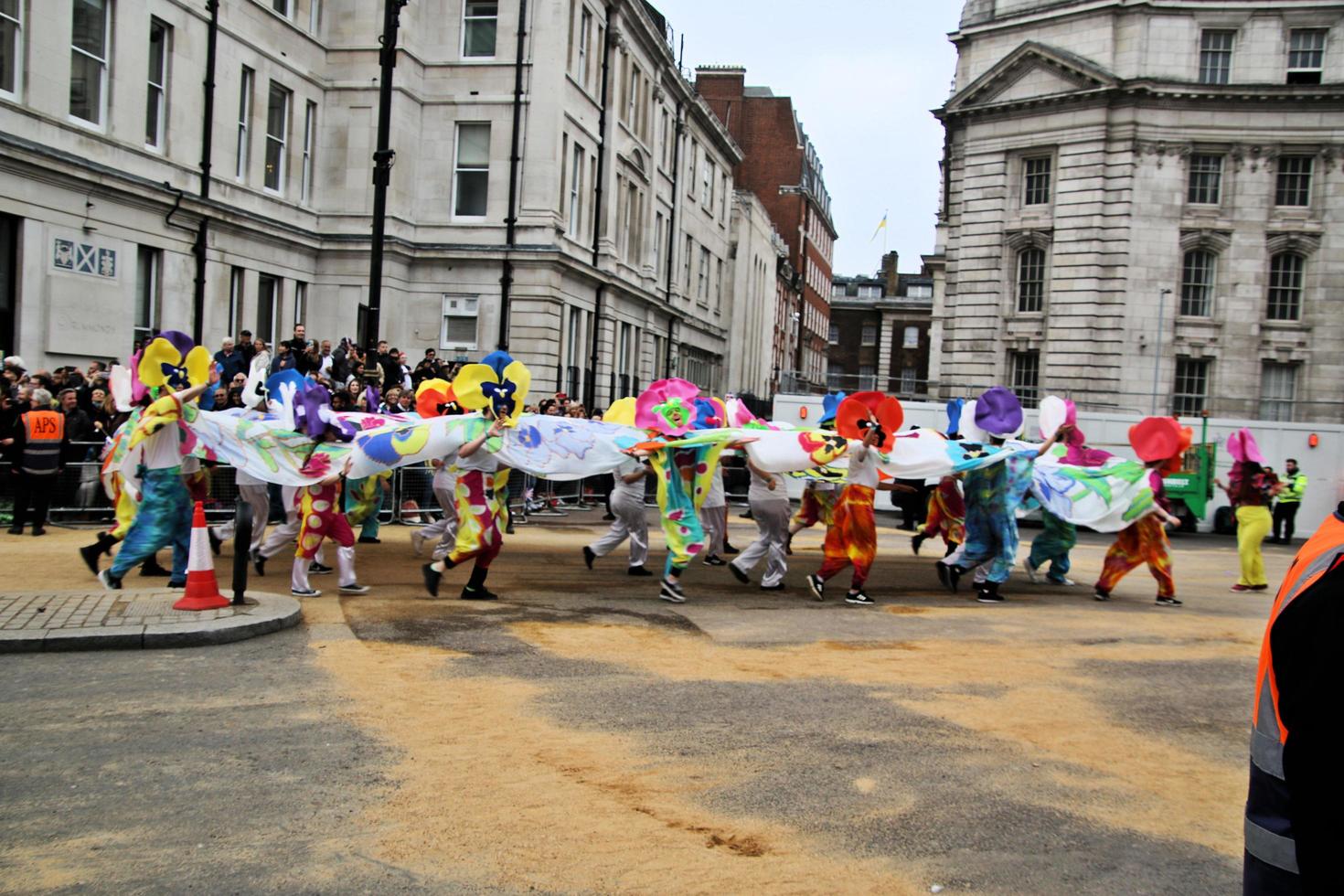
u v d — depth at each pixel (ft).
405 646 28.58
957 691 27.07
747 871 15.70
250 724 21.31
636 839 16.67
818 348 316.60
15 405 45.16
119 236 70.08
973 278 132.16
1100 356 123.34
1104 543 80.07
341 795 17.85
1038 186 128.67
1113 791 20.13
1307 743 7.50
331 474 34.86
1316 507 96.02
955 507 48.70
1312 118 118.93
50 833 15.88
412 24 100.07
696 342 169.07
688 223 160.04
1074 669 30.53
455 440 35.12
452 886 14.76
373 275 55.47
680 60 155.02
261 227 86.17
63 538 45.03
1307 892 7.52
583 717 23.04
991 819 18.30
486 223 101.91
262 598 31.94
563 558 49.49
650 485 80.64
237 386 50.62
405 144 100.12
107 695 22.74
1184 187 121.90
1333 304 120.16
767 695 25.67
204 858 15.28
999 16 131.54
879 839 17.16
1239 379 122.11
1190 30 120.26
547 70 101.40
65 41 65.16
